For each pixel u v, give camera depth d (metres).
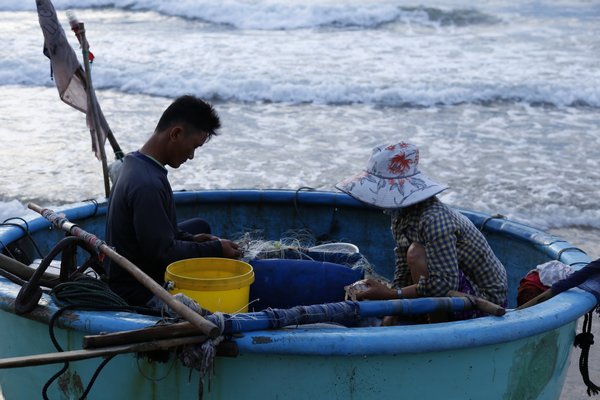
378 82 33.28
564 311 7.00
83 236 7.20
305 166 22.16
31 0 53.81
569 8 53.00
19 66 35.12
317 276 8.55
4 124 26.50
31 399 7.54
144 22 48.28
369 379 6.35
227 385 6.41
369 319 8.26
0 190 19.86
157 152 8.23
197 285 7.01
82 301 6.77
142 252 8.12
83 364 6.87
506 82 33.59
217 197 11.70
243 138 25.23
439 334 6.28
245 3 49.81
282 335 6.14
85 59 10.53
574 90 32.47
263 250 9.20
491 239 10.48
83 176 21.12
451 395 6.60
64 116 27.80
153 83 33.06
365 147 24.47
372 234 11.73
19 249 9.48
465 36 45.22
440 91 32.00
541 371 7.27
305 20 48.44
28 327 7.20
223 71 34.59
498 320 6.62
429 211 7.86
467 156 23.69
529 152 24.31
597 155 24.16
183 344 5.95
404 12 49.41
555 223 18.45
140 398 6.69
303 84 32.47
